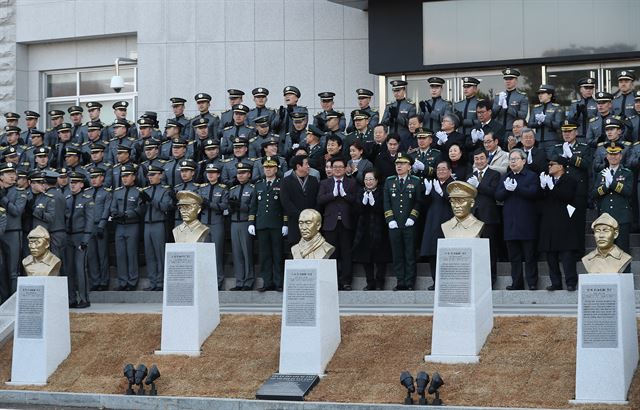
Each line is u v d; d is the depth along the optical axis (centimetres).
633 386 1419
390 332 1680
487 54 2634
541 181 1923
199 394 1581
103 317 1902
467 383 1483
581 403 1394
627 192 1877
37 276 1766
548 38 2595
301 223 1645
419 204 2038
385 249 2088
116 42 3162
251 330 1762
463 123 2223
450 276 1576
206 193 2228
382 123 2216
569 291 1917
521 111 2223
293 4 2923
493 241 1998
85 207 2181
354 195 2083
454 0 2655
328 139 2116
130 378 1600
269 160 2139
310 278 1614
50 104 3278
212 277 1784
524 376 1480
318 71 2903
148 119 2509
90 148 2505
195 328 1725
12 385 1727
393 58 2705
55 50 3234
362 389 1521
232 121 2414
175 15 3014
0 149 2641
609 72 2595
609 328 1407
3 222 2055
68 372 1739
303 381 1558
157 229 2275
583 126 2189
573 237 1914
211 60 2981
